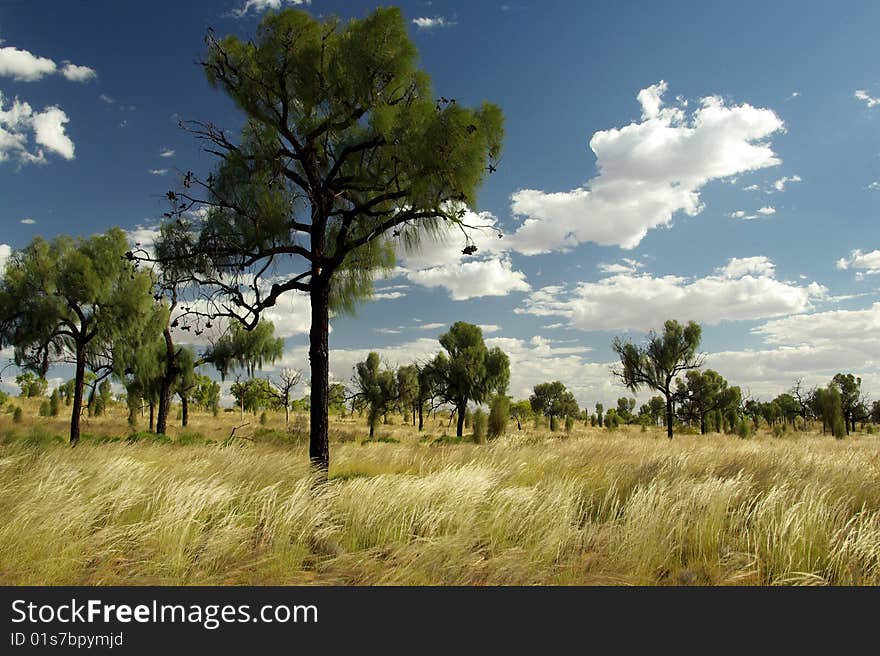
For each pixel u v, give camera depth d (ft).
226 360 99.35
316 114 30.07
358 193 32.45
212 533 16.19
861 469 26.63
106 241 75.00
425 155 25.26
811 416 162.20
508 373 118.73
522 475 28.48
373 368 116.37
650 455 36.09
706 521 17.12
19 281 69.82
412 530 17.80
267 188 27.73
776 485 22.49
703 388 134.00
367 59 26.27
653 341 107.65
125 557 15.52
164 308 80.69
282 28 27.14
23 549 14.67
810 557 15.42
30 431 37.70
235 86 28.07
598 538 17.22
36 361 73.46
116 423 117.91
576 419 241.76
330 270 29.25
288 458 31.17
